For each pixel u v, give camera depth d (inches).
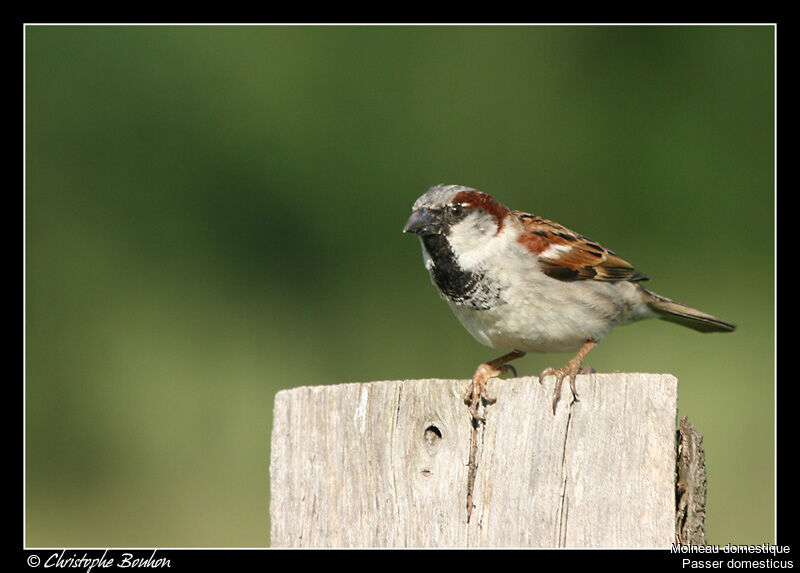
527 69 626.2
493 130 621.0
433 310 576.7
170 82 612.1
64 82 603.8
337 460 216.2
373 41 625.9
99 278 583.2
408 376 546.6
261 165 606.2
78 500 480.1
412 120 618.2
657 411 198.5
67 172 596.4
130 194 599.2
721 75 629.6
